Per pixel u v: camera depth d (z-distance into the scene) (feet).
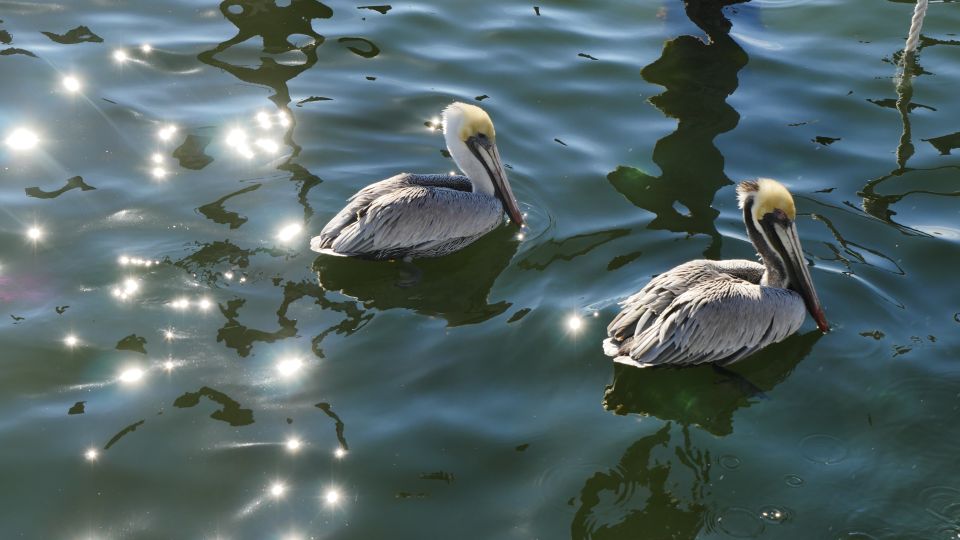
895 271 15.31
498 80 18.34
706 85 18.21
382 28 19.38
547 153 17.12
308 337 14.51
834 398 14.03
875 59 18.63
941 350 14.40
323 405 13.83
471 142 16.25
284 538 12.72
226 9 19.71
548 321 14.76
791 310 14.60
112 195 16.05
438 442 13.52
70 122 17.13
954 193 16.37
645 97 18.03
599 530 12.81
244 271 15.17
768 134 17.33
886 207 16.17
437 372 14.20
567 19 19.70
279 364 14.20
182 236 15.53
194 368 14.10
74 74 18.01
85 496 12.97
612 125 17.56
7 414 13.60
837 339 14.61
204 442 13.43
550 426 13.71
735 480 13.24
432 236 15.58
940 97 17.89
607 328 14.55
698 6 19.94
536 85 18.25
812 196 16.35
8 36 18.70
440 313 14.90
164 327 14.49
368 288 15.19
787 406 13.98
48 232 15.47
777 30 19.36
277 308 14.80
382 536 12.75
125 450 13.34
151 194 16.10
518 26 19.49
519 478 13.23
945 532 12.83
